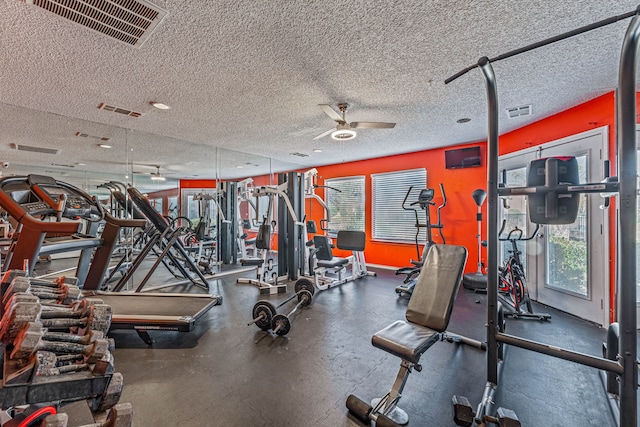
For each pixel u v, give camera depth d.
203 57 2.13
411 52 2.10
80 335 0.91
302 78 2.48
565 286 3.38
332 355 2.33
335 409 1.69
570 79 2.54
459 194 4.96
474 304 3.61
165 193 4.88
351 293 4.14
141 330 2.47
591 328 2.86
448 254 2.04
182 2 1.55
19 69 2.26
